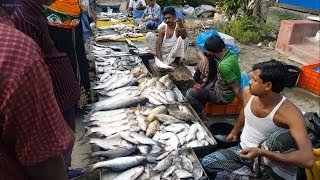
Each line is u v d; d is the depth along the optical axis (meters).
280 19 7.91
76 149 3.34
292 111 2.22
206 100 3.92
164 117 3.32
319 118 2.95
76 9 2.80
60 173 0.98
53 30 2.75
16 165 0.92
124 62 4.84
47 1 1.94
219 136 3.20
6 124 0.83
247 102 2.54
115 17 7.71
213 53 3.48
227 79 3.37
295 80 5.22
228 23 8.13
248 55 6.72
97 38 5.91
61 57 2.20
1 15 0.95
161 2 9.94
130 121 3.32
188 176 2.54
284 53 6.87
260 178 2.50
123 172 2.62
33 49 0.86
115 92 3.94
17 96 0.81
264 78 2.18
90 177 2.77
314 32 6.88
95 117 3.39
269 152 2.21
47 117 0.89
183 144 2.96
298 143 2.14
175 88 4.06
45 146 0.90
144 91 3.94
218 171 2.65
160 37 4.89
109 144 2.94
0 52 0.81
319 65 5.34
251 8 8.34
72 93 2.36
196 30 7.82
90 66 5.04
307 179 2.42
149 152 2.84
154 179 2.53
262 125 2.40
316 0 7.31
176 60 4.97
